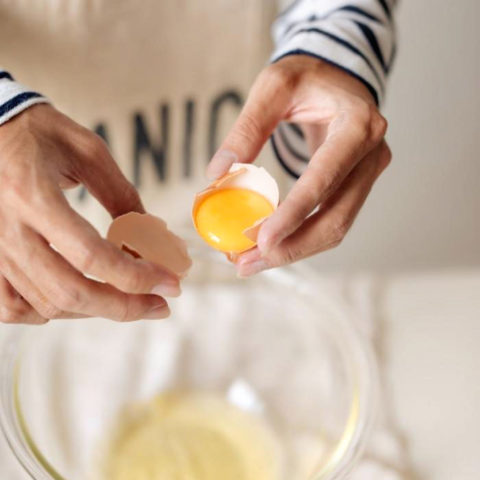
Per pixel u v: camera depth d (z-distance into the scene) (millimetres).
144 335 708
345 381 663
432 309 777
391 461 681
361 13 650
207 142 806
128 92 751
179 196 827
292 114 597
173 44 741
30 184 496
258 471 643
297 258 563
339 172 541
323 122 594
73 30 706
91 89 741
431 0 1009
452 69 1089
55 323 662
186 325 720
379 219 1298
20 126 521
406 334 758
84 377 670
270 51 792
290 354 699
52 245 522
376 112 569
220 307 726
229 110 797
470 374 740
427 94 1121
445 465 689
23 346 631
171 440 662
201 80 770
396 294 784
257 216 547
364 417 629
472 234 1324
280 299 717
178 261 549
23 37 707
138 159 793
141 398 682
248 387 695
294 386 682
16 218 499
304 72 590
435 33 1048
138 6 709
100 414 659
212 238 547
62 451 623
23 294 526
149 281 502
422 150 1198
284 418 672
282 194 825
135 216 543
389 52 654
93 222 798
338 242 574
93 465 631
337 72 601
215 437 669
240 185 553
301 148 660
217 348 712
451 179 1237
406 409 716
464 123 1158
